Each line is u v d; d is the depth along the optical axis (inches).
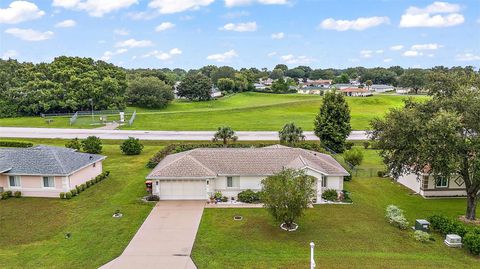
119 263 948.6
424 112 1222.9
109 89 3964.1
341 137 2393.0
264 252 1012.5
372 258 978.7
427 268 927.7
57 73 3823.8
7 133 2738.7
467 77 1293.1
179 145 2314.2
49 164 1472.7
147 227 1182.3
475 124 1122.7
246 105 4901.6
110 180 1705.2
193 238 1100.5
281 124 3267.7
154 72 6333.7
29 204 1389.0
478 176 1131.9
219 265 939.3
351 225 1210.0
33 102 3663.9
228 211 1331.2
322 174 1443.2
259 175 1462.8
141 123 3253.0
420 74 6811.0
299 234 1134.4
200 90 5344.5
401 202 1483.8
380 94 6240.2
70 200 1434.5
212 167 1487.5
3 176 1467.8
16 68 4306.1
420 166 1234.0
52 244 1056.2
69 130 2901.1
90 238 1097.4
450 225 1130.7
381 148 1304.1
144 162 2034.9
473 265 948.0
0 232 1136.8
